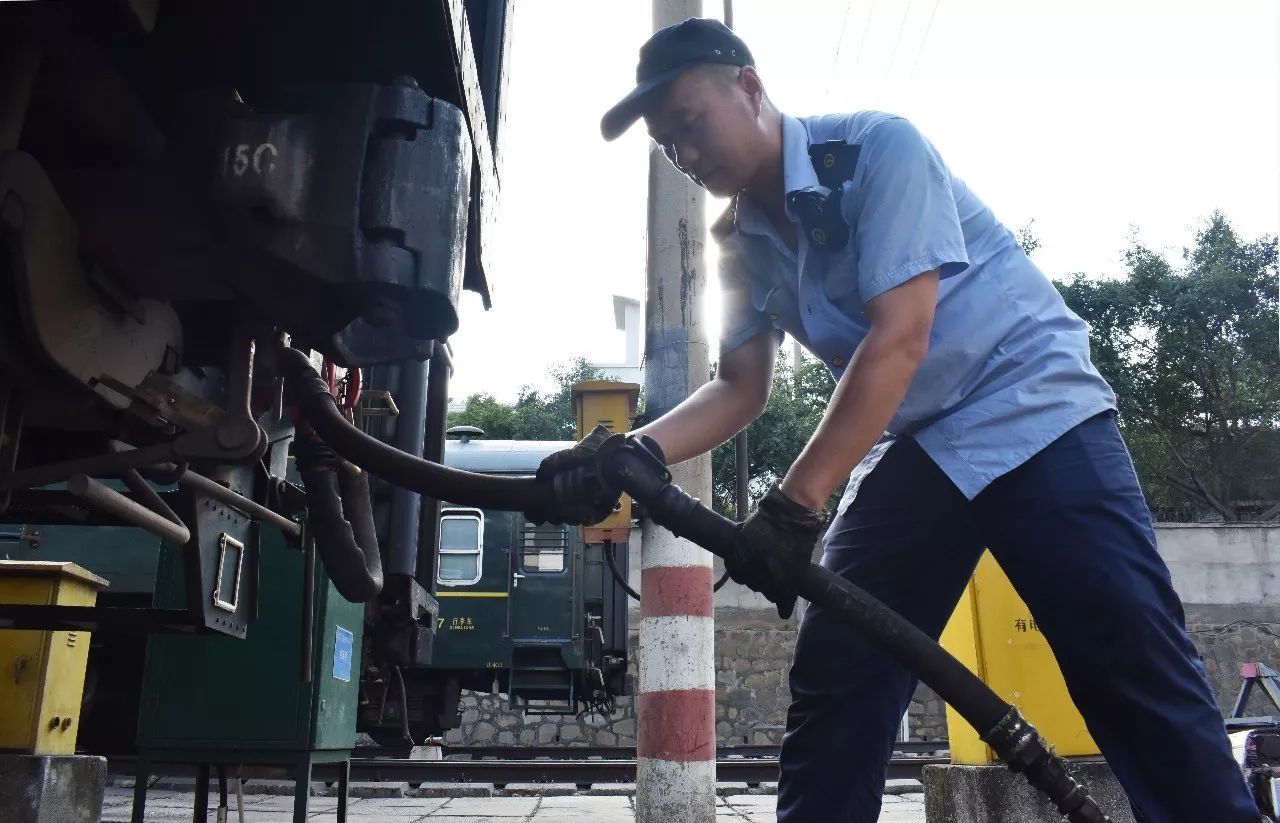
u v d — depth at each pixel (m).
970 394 1.74
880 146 1.67
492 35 2.42
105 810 5.27
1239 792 1.48
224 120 1.59
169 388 1.70
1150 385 21.34
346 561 1.98
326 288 1.63
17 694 3.37
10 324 1.45
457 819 5.07
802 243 1.77
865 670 1.86
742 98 1.69
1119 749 1.55
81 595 3.63
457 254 1.71
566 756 10.44
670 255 4.24
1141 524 1.59
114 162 1.65
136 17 1.54
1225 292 20.84
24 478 1.57
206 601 2.02
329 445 1.86
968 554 1.89
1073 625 1.58
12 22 1.40
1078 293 21.80
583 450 1.65
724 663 13.85
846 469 1.52
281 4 1.73
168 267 1.63
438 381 5.02
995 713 1.48
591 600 9.88
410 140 1.66
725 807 5.97
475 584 9.77
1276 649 14.46
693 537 1.54
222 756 3.36
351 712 3.81
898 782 7.82
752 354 2.06
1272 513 19.69
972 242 1.79
